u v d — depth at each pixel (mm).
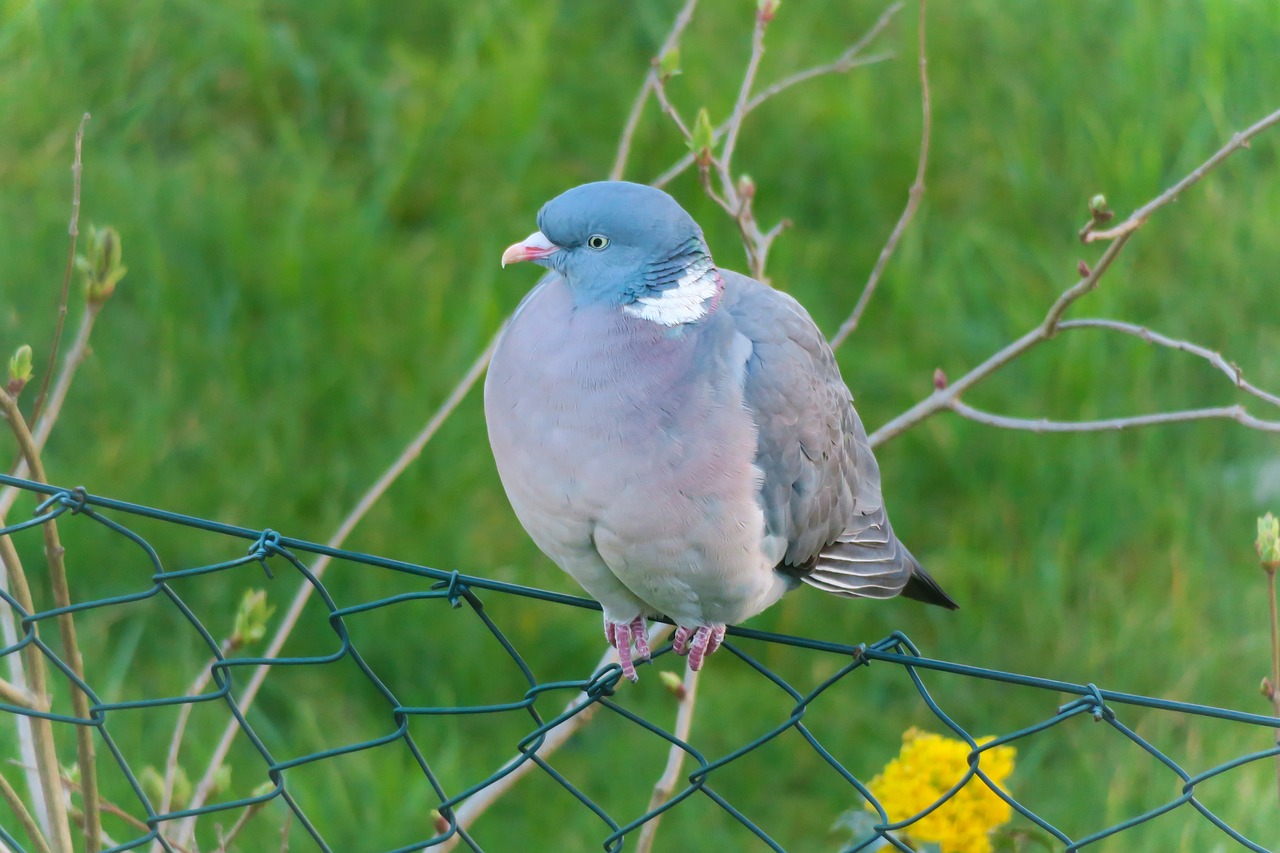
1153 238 12828
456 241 12820
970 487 11414
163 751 9289
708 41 14344
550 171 13320
